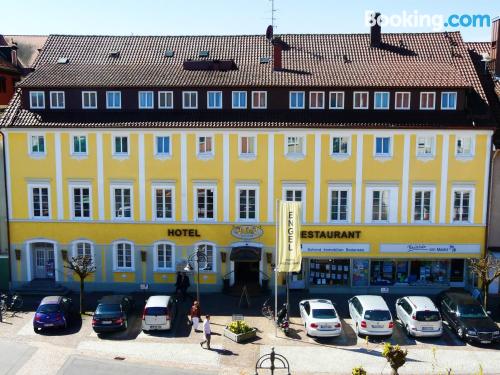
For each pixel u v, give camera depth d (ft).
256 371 85.30
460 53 131.64
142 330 103.24
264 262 123.65
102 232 124.77
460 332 99.66
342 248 122.31
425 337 100.01
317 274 125.59
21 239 125.90
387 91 120.67
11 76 170.60
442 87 119.55
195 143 120.78
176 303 113.70
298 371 87.71
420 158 119.44
